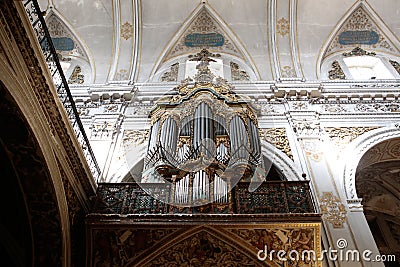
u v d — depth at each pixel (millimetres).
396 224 12203
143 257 7137
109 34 13633
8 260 7676
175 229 7266
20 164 6344
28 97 5867
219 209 7703
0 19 5129
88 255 7156
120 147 10375
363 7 13875
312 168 9711
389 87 11828
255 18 13883
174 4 13883
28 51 5730
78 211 7492
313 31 13781
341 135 10625
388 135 10492
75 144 7188
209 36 14297
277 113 11367
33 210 6641
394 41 13828
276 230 7230
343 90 11859
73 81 12938
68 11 13680
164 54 13711
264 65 13203
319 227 7180
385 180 11969
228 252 7238
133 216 7344
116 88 11922
